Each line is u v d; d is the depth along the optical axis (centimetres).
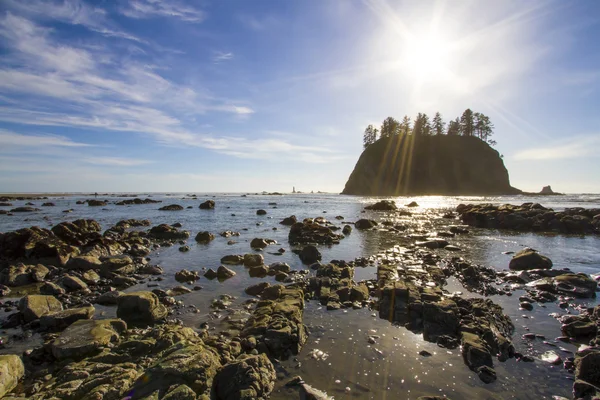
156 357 800
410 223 4256
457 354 895
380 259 2088
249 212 6016
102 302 1332
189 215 5419
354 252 2345
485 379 777
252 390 691
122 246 2416
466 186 14462
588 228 3512
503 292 1416
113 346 898
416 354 896
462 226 3994
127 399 627
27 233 2080
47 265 1888
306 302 1312
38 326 1087
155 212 6028
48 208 7000
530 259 1864
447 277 1659
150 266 1855
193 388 663
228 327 1059
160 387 651
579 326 1013
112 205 8181
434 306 1087
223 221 4497
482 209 4469
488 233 3434
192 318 1151
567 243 2789
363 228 3778
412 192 14738
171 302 1300
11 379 747
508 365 845
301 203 8994
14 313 1203
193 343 832
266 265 1922
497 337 942
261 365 782
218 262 2039
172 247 2577
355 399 705
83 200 10294
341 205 8112
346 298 1322
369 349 923
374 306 1246
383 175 15838
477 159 14850
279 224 4141
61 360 851
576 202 8688
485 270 1770
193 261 2072
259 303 1233
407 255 2181
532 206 4609
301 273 1752
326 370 820
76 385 700
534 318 1151
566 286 1446
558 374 807
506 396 723
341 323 1102
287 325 970
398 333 1025
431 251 2386
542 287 1462
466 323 1029
